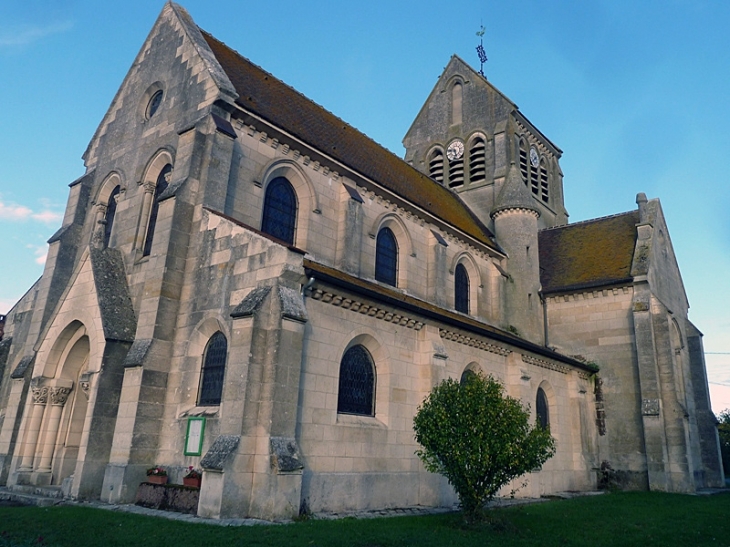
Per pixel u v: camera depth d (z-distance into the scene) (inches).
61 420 838.5
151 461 711.7
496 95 1791.3
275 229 919.0
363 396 800.9
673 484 1192.8
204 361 735.1
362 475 744.3
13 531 502.6
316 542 487.8
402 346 857.5
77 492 699.4
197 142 827.4
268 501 596.4
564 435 1216.2
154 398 728.3
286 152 940.6
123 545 457.7
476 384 692.1
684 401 1397.6
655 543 598.9
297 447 652.7
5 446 847.7
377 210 1101.1
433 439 671.1
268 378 643.5
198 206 804.6
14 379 884.6
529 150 1867.6
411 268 1150.3
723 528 716.7
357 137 1348.4
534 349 1130.7
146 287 780.6
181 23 992.2
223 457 600.1
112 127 1082.1
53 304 973.2
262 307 668.1
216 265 755.4
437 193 1546.5
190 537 485.7
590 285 1387.8
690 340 1540.4
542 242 1686.8
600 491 1198.3
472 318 1310.3
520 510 784.9
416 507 804.0
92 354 781.9
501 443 646.5
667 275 1493.6
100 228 897.5
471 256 1346.0
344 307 768.9
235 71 1027.9
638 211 1558.8
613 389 1318.9
